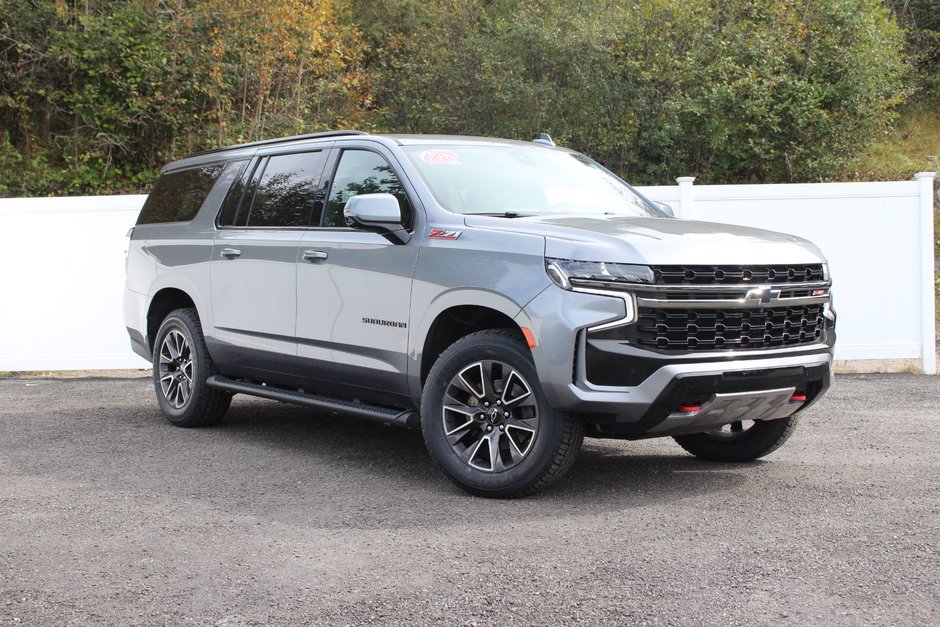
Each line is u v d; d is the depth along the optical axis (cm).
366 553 392
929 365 978
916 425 688
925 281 975
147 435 682
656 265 441
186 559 389
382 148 567
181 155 1866
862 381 925
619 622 312
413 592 344
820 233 984
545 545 398
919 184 970
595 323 441
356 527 432
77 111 1858
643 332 443
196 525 441
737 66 1800
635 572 361
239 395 894
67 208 1022
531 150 616
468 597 337
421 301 508
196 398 693
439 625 313
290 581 359
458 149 578
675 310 447
